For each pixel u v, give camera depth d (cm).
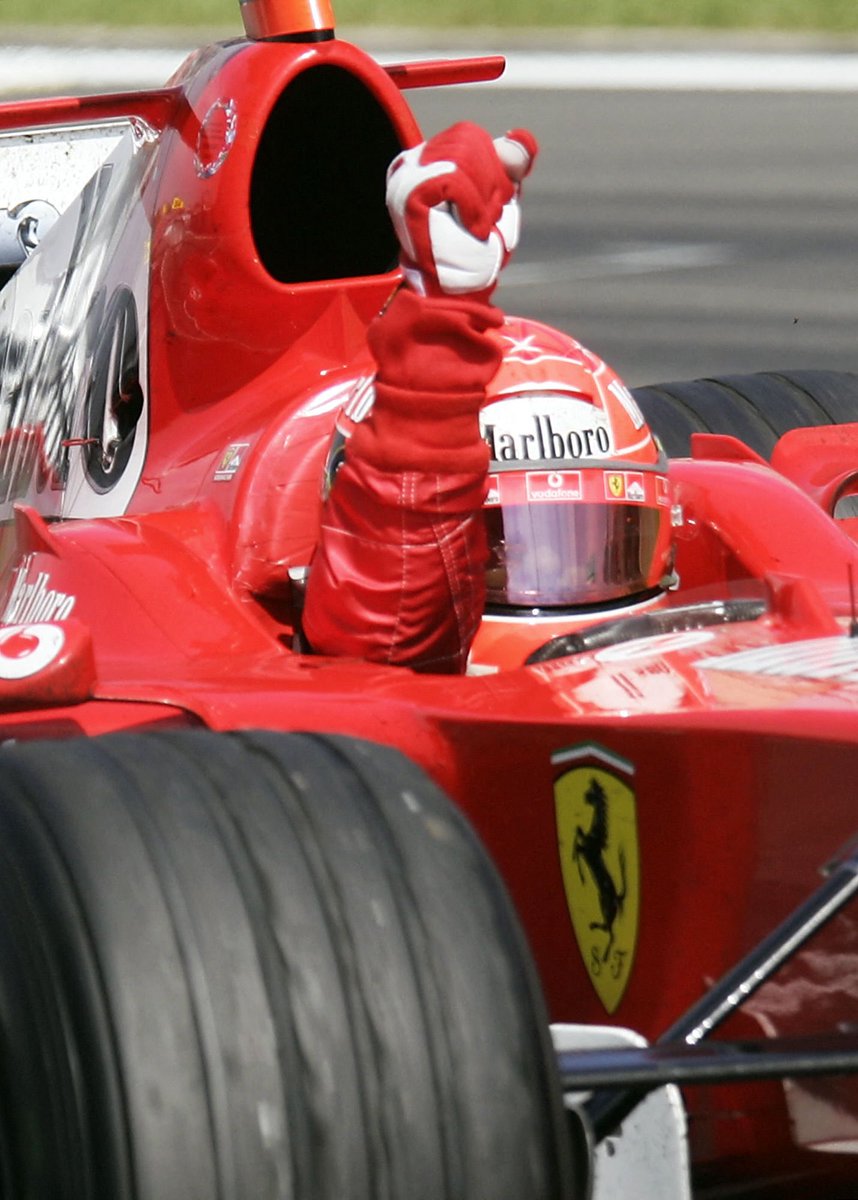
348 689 1065
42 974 763
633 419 1210
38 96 7169
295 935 778
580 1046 895
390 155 1466
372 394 1146
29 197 1941
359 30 9275
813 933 862
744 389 1808
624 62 8406
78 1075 745
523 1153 776
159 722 1052
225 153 1392
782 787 902
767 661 1009
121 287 1484
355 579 1113
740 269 4556
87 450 1503
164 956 759
